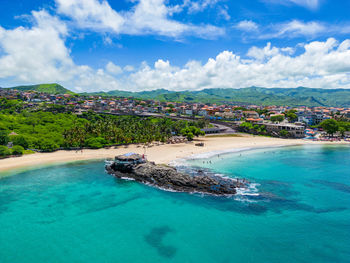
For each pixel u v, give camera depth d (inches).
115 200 2401.6
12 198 2423.7
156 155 4239.7
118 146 4933.6
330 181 2913.4
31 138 4527.6
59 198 2437.3
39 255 1556.3
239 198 2409.0
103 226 1908.2
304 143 5767.7
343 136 6560.0
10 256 1545.3
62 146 4626.0
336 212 2107.5
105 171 3366.1
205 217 2044.8
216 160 3959.2
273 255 1550.2
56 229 1859.0
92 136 5118.1
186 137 5920.3
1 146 3882.9
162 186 2775.6
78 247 1642.5
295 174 3191.4
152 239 1739.7
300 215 2057.1
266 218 2014.0
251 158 4133.9
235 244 1670.8
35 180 2962.6
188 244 1678.2
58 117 6796.3
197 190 2615.7
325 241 1694.1
